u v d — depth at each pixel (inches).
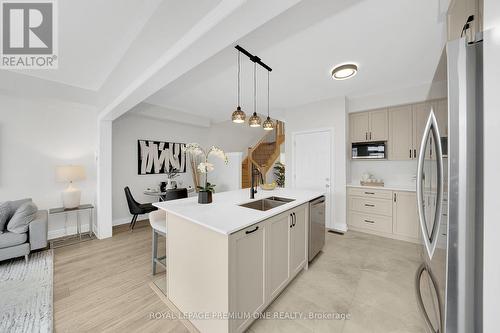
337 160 148.8
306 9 63.4
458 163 31.2
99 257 109.6
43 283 85.0
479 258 30.5
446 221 34.8
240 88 132.4
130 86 89.7
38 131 130.9
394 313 68.5
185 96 148.9
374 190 138.4
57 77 116.3
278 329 62.1
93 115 150.5
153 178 193.8
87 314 68.1
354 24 70.8
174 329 62.4
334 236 136.3
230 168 224.1
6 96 120.5
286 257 78.4
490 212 26.5
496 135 26.0
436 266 40.4
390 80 119.2
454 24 47.3
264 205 101.7
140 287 83.0
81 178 132.6
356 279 87.9
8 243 96.0
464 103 30.9
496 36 25.9
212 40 54.9
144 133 187.2
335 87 129.7
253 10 45.4
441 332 38.1
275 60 95.3
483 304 27.2
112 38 83.6
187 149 87.5
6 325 62.9
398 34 76.5
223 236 53.5
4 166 120.6
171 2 62.5
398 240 129.6
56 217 138.6
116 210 170.6
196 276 62.8
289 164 173.6
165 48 65.9
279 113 189.8
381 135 142.0
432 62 97.9
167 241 76.4
